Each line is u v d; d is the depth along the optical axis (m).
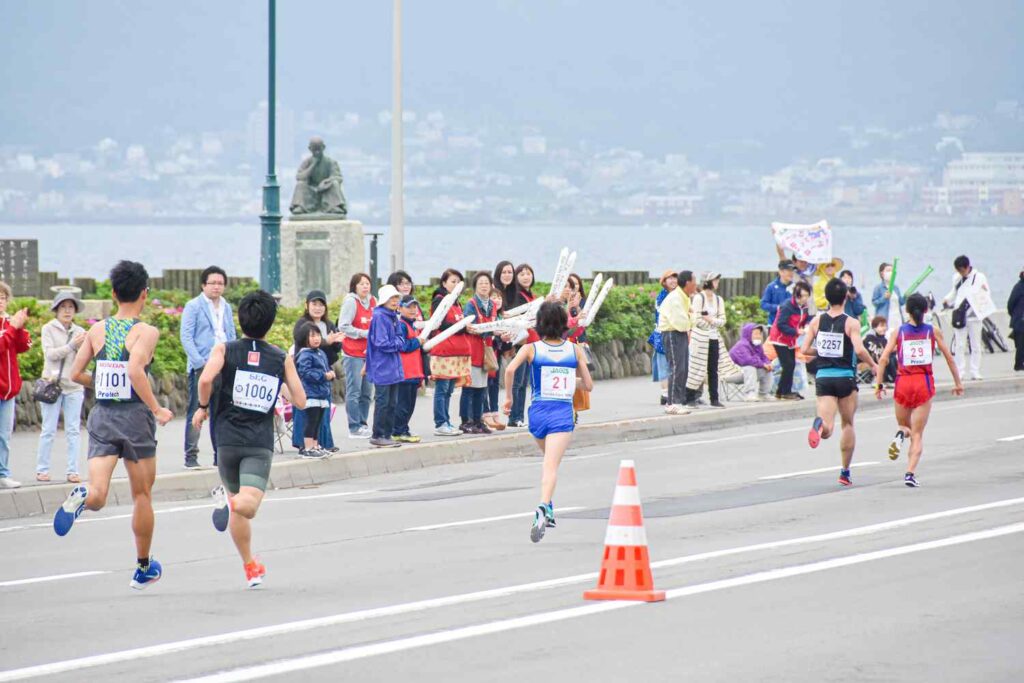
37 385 48.41
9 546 40.56
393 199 84.50
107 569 36.66
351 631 28.89
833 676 25.30
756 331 74.94
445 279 60.53
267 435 33.41
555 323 39.75
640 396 78.31
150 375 67.94
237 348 32.97
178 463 53.38
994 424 65.94
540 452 61.47
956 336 86.12
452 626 29.11
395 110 84.31
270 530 42.38
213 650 27.64
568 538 39.56
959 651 26.89
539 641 27.78
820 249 82.31
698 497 46.50
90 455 33.25
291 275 103.12
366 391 62.34
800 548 36.88
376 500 48.41
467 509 45.47
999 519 40.81
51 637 28.98
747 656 26.58
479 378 61.16
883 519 41.19
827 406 48.12
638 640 27.78
